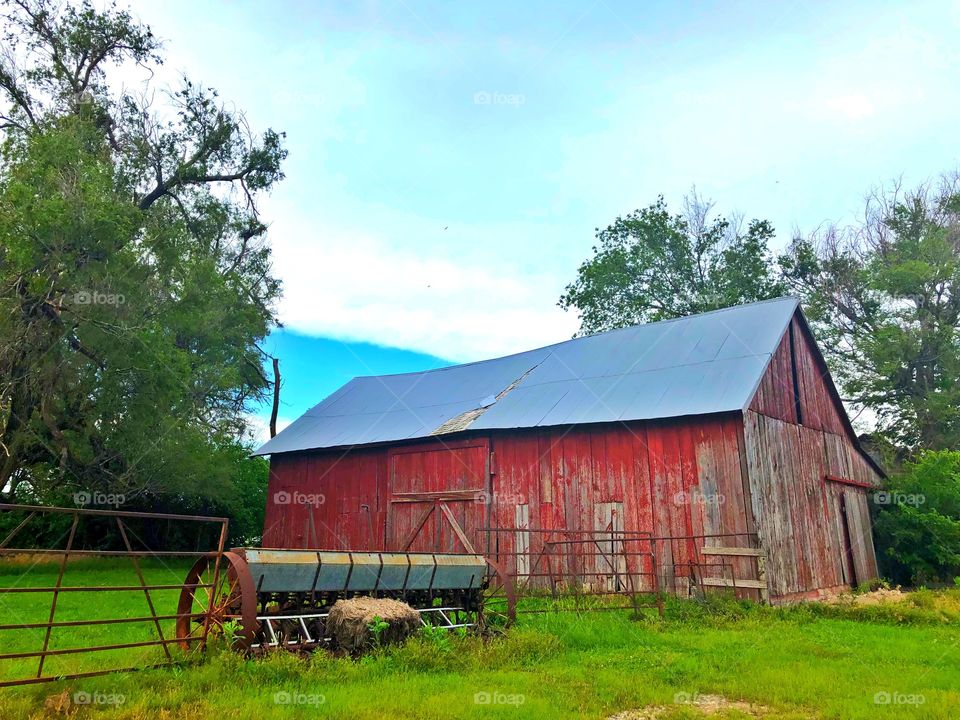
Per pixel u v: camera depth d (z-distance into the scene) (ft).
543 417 63.93
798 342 68.90
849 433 77.46
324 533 79.87
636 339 73.31
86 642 34.12
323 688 24.64
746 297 132.98
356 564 34.06
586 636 36.17
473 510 66.18
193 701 22.85
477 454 67.36
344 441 80.12
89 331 74.43
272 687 24.66
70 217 69.67
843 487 71.36
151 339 76.48
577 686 26.30
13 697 22.24
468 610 39.32
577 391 66.59
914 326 118.11
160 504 103.04
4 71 85.30
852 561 67.56
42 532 96.22
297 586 32.32
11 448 77.15
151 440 80.74
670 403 57.36
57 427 79.66
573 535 59.31
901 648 34.35
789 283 138.00
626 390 62.59
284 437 90.02
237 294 103.71
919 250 120.88
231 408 112.88
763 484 53.62
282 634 31.07
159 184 96.68
